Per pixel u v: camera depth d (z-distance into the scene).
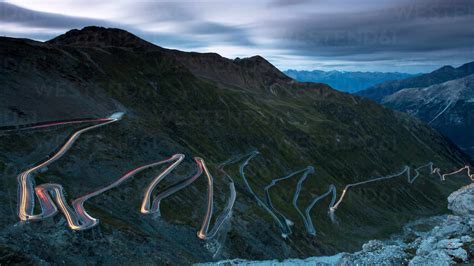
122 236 75.56
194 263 81.38
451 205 89.44
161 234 92.38
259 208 141.38
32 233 64.88
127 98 196.88
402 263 46.97
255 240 114.56
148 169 126.06
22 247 56.59
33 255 55.78
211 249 96.62
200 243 97.25
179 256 80.88
